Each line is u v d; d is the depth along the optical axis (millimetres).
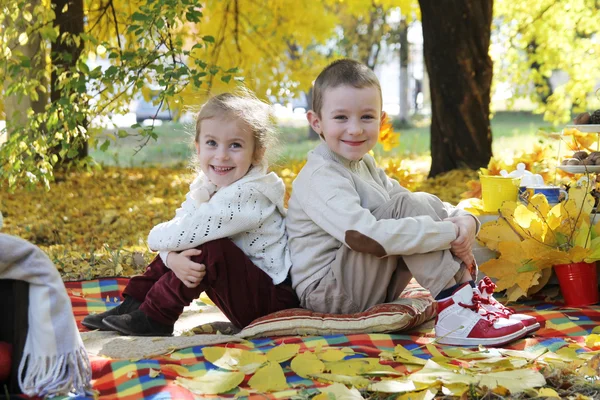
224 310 3119
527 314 3281
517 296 3496
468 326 2828
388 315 2926
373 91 3080
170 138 17938
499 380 2336
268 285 3066
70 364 2240
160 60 5484
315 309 3092
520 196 3803
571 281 3465
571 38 10758
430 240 2822
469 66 8438
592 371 2484
